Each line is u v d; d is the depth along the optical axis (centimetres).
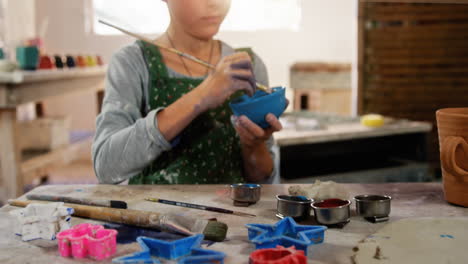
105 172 131
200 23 140
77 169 461
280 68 589
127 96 141
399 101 351
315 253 80
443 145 104
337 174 237
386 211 95
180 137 136
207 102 121
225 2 141
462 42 340
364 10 341
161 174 145
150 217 91
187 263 74
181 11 138
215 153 148
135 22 531
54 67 343
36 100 291
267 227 85
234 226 93
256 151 148
